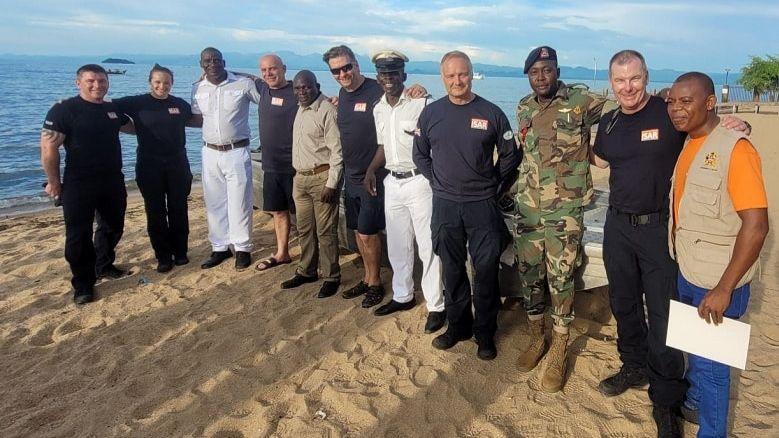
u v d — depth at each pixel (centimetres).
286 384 330
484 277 331
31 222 786
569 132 287
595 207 437
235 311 437
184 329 409
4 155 1391
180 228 533
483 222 324
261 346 377
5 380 346
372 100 393
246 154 517
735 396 302
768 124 1889
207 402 315
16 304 463
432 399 308
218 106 497
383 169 404
